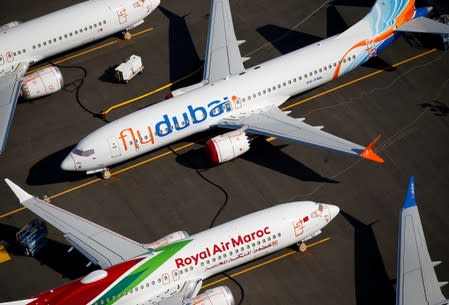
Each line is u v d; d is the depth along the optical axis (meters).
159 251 195.00
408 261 195.88
